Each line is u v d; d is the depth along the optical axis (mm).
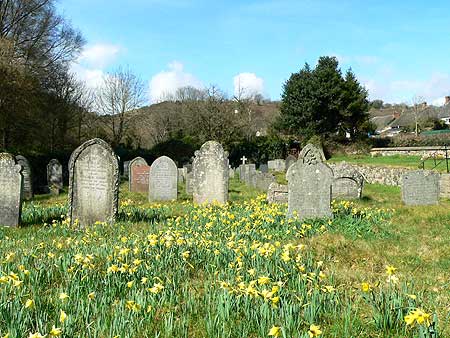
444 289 6504
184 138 53125
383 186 26953
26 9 34094
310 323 4656
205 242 7812
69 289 5484
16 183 11406
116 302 5035
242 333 4426
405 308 4688
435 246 9312
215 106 52656
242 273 6242
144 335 4406
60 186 26266
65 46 36594
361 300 5496
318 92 50719
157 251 7113
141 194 21766
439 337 4363
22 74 30375
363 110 51781
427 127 65375
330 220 10836
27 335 4219
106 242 8453
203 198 16578
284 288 5449
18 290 5090
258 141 54969
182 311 5117
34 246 8172
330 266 7445
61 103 38844
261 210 12742
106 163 11203
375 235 10180
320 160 11461
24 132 33781
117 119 52781
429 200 16719
